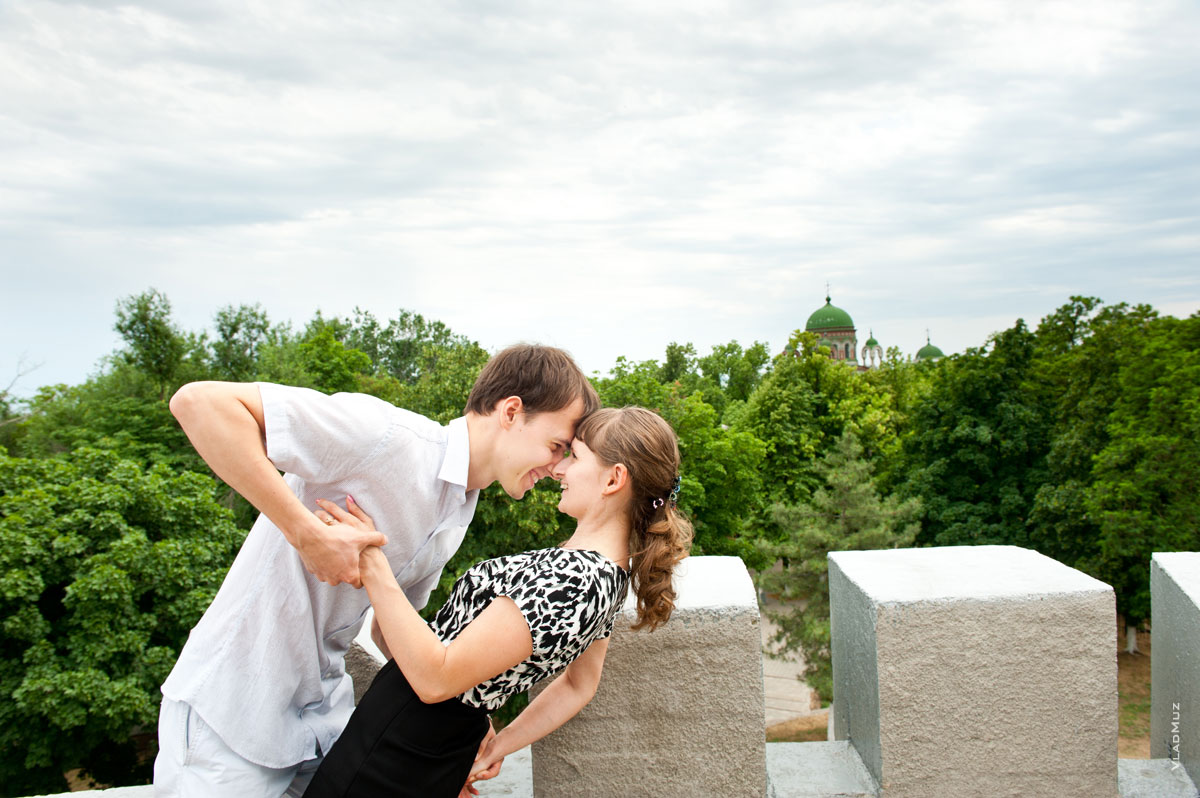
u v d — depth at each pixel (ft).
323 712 6.28
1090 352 88.33
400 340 271.90
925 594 7.68
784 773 8.35
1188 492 71.51
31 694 40.91
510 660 5.08
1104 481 76.89
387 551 5.67
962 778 7.78
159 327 103.40
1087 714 7.71
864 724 8.29
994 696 7.70
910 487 97.30
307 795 5.51
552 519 60.34
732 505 96.89
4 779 45.09
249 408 5.02
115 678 43.39
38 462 52.19
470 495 6.07
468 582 5.57
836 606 9.20
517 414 5.76
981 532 91.04
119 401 97.76
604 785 7.40
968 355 96.07
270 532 5.63
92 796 8.15
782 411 122.93
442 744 5.39
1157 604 9.36
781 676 82.23
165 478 53.36
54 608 46.73
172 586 46.65
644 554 5.71
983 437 89.76
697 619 7.17
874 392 144.66
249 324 113.39
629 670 7.25
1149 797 8.17
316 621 5.76
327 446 5.12
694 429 91.50
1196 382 74.23
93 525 45.37
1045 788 7.78
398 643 5.01
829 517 85.35
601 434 5.72
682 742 7.32
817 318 378.32
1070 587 7.70
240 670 5.50
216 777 5.46
